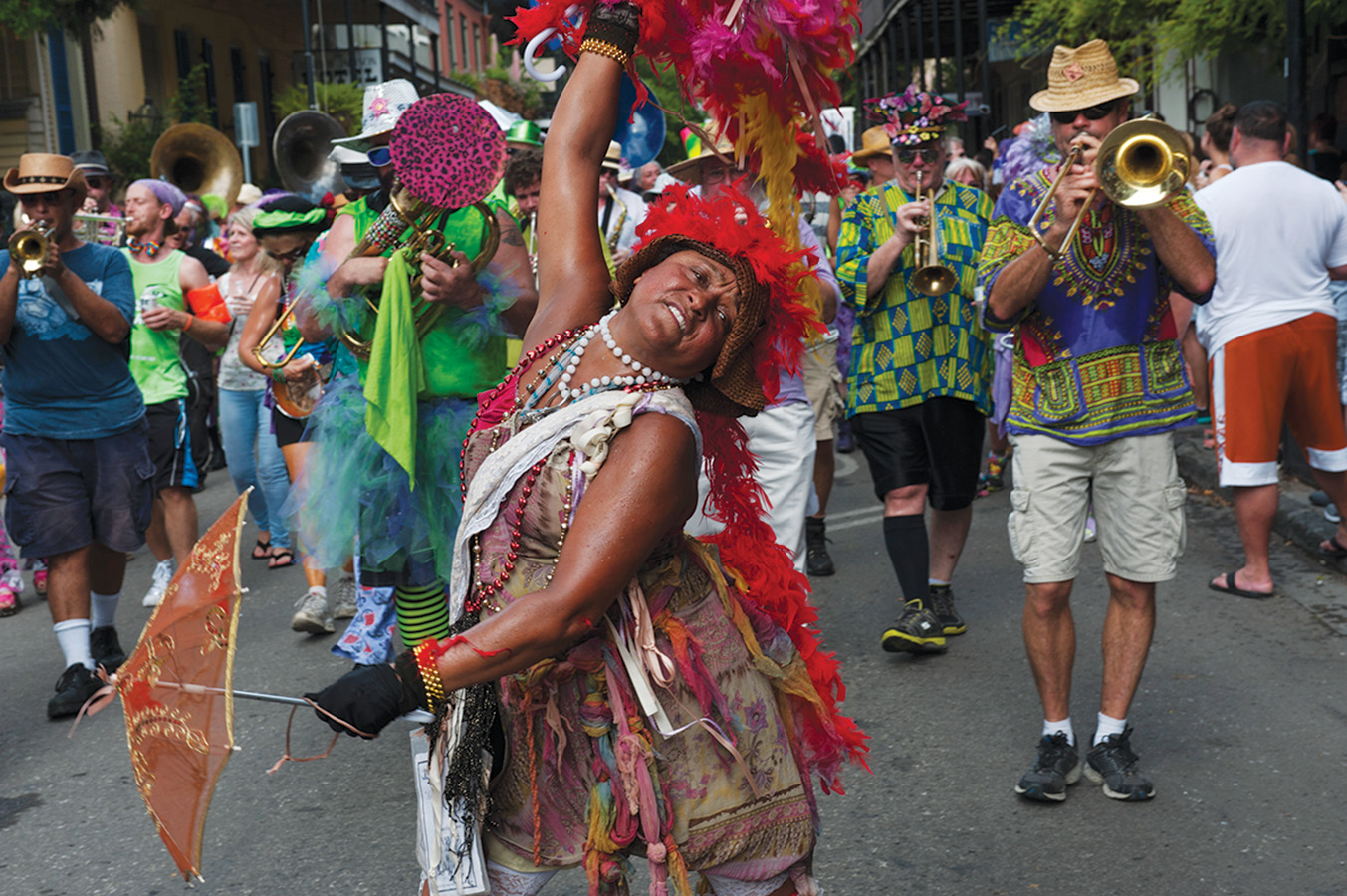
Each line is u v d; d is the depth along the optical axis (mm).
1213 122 7543
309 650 5711
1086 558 6465
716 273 2062
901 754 4172
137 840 3861
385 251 3893
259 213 5480
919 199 5031
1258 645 4996
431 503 3908
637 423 2018
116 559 5523
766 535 2367
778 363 2160
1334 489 5738
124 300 5168
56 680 5590
